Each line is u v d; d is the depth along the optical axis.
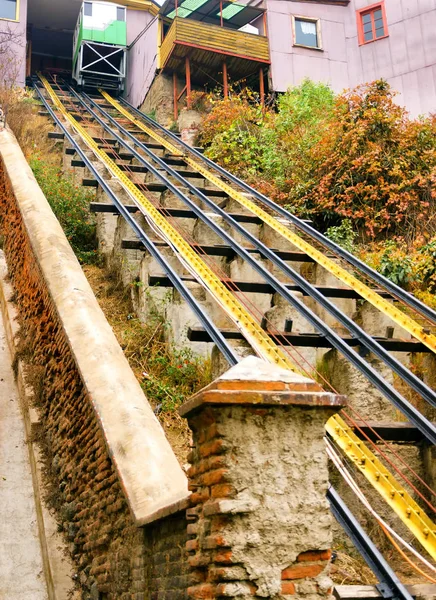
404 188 12.77
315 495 3.38
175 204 12.50
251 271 9.79
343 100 14.20
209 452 3.38
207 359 8.66
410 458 6.76
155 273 9.20
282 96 19.45
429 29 22.14
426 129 13.67
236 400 3.28
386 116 13.67
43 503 6.91
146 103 25.84
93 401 6.02
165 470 5.03
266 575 3.20
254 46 22.91
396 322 8.36
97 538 5.68
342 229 12.41
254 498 3.27
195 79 24.64
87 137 17.11
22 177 11.57
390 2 22.98
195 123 20.31
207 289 8.46
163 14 25.42
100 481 5.73
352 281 9.21
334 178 13.34
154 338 9.28
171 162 15.70
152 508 4.55
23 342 9.06
